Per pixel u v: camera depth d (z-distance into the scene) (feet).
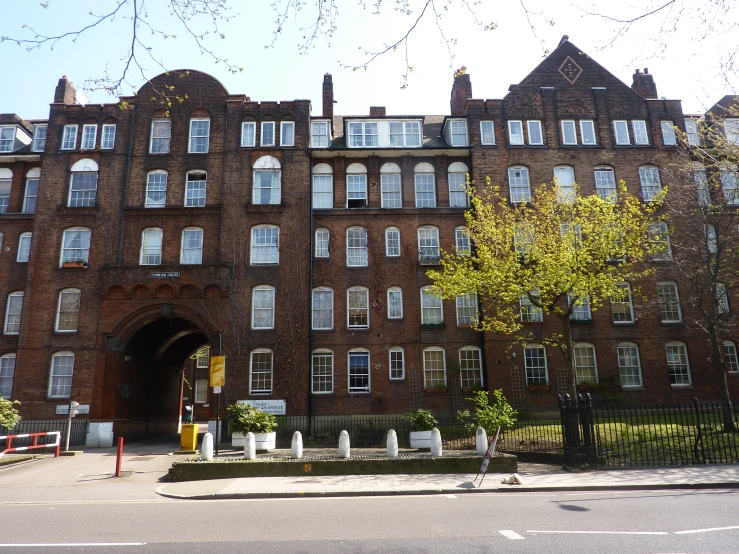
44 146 107.45
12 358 95.66
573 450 53.36
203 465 52.54
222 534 29.53
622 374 95.20
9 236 100.99
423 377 94.79
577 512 34.06
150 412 109.19
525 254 79.71
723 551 24.48
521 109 105.60
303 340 93.97
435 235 100.94
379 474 52.49
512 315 83.46
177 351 123.65
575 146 103.86
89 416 89.61
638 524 30.22
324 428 90.74
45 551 26.13
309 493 43.75
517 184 102.22
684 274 84.89
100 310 93.09
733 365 96.12
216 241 98.68
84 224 98.12
